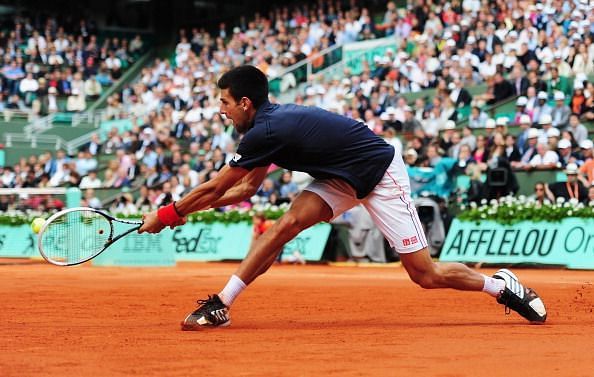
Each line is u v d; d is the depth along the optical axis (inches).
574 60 1289.4
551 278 863.7
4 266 1156.5
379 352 307.6
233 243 1293.1
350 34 1685.5
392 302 549.6
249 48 1849.2
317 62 1635.1
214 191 389.1
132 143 1610.5
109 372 264.5
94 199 1418.6
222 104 389.7
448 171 1142.3
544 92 1242.6
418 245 399.5
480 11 1491.1
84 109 1926.7
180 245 1346.0
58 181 1599.4
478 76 1387.8
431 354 302.4
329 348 319.0
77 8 2255.2
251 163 384.8
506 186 1106.1
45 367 274.8
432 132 1311.5
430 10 1592.0
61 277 870.4
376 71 1509.6
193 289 679.1
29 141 1806.1
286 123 381.4
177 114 1659.7
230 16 2142.0
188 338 352.2
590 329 387.5
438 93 1333.7
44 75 1939.0
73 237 412.5
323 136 383.9
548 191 1081.4
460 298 578.9
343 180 390.9
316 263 1243.8
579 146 1133.1
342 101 1481.3
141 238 1152.2
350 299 574.9
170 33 2231.8
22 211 1483.8
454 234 1123.3
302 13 1921.8
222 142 1499.8
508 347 321.4
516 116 1218.6
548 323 418.0
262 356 298.4
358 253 1214.3
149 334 367.6
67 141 1838.1
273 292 641.0
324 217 396.5
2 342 340.5
